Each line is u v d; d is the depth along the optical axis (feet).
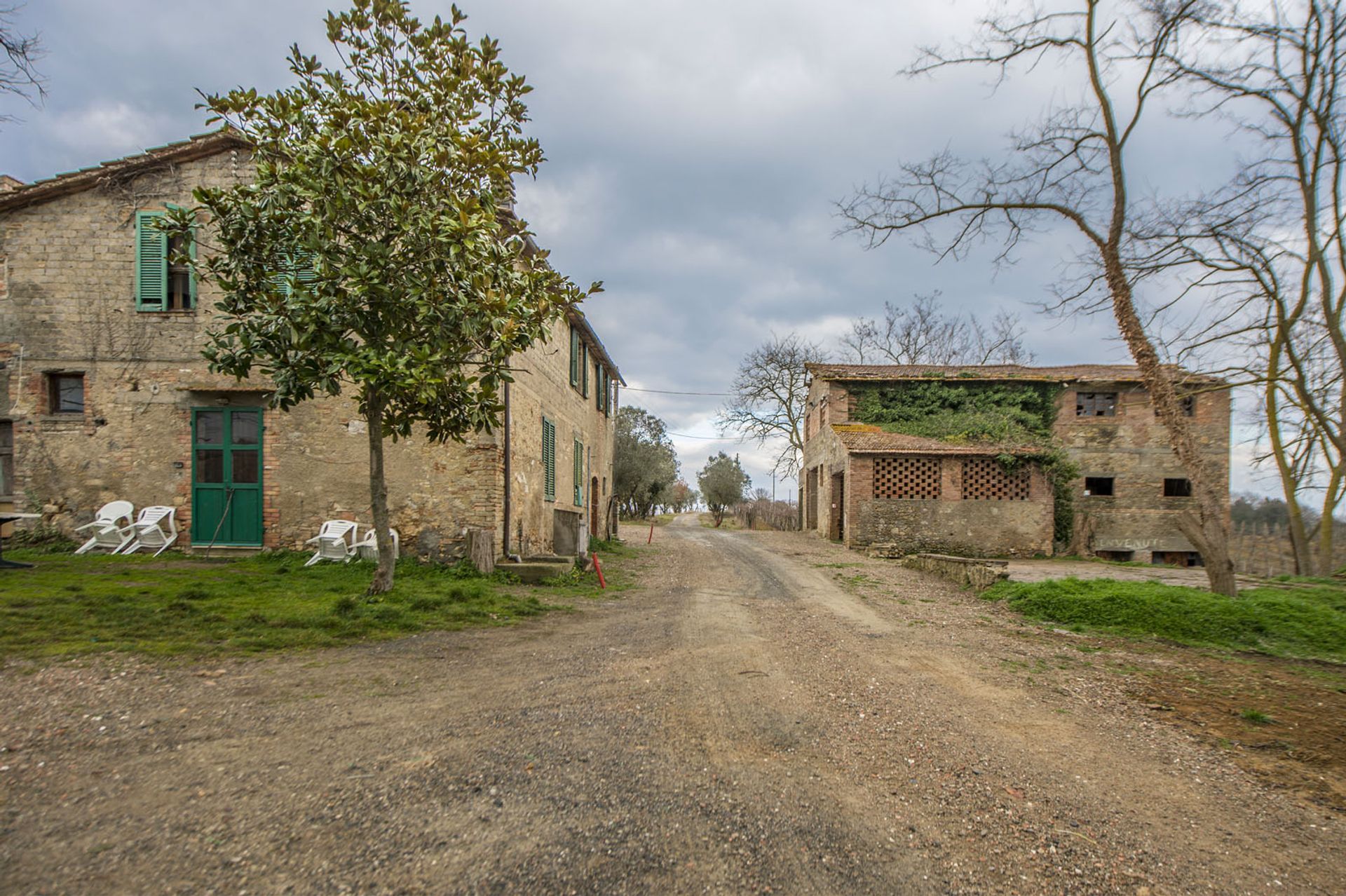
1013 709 18.37
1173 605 30.37
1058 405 79.97
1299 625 28.94
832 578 47.88
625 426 138.00
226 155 39.06
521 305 26.43
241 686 16.83
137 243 38.58
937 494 70.23
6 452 38.68
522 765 13.08
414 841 10.14
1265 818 12.46
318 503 38.29
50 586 25.91
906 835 11.23
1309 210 42.37
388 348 25.61
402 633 23.54
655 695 18.03
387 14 27.25
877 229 42.45
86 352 38.45
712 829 11.01
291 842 9.93
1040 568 58.59
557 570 38.34
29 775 11.55
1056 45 38.04
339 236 27.27
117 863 9.17
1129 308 37.42
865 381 82.53
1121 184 37.52
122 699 15.24
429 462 38.37
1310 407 45.57
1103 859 10.80
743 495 191.62
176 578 29.94
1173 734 16.81
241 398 38.65
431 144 25.46
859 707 17.88
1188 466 35.24
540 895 8.99
